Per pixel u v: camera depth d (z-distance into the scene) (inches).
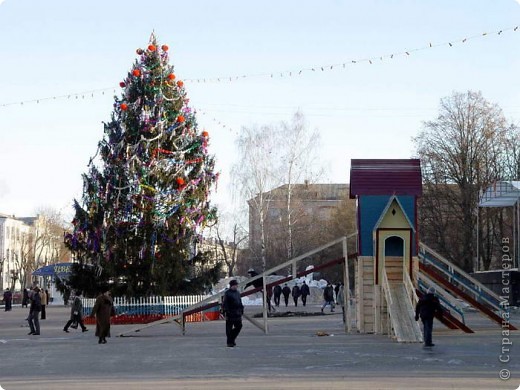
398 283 1253.1
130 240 1627.7
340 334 1230.9
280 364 789.2
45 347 1066.1
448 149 2603.3
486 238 2637.8
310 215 3474.4
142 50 1685.5
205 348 999.0
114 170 1628.9
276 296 2436.0
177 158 1662.2
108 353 952.9
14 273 4640.8
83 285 1656.0
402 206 1262.3
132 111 1644.9
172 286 1678.2
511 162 2603.3
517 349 927.7
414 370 721.6
